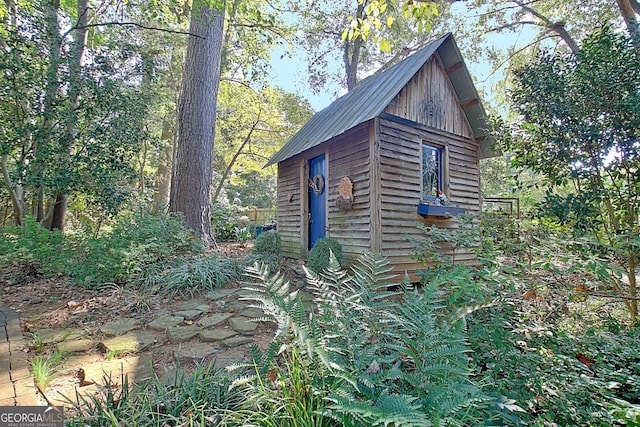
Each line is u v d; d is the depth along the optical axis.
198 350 2.43
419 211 5.02
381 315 1.82
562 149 3.06
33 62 5.59
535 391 1.71
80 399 1.74
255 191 22.30
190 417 1.43
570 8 9.14
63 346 2.46
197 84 6.72
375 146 4.60
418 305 1.73
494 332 1.87
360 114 4.85
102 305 3.42
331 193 5.54
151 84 7.95
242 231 10.12
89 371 2.08
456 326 1.62
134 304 3.39
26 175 5.49
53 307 3.38
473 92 5.71
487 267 2.21
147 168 13.27
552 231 2.49
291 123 14.17
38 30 5.56
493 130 3.71
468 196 5.96
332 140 5.56
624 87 2.70
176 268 4.28
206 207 6.75
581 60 2.94
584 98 2.92
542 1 9.41
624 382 1.89
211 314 3.24
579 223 2.86
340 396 1.20
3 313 3.12
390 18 3.16
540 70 3.18
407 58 5.82
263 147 14.58
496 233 2.65
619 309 2.82
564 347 2.10
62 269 4.31
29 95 5.47
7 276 4.48
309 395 1.37
